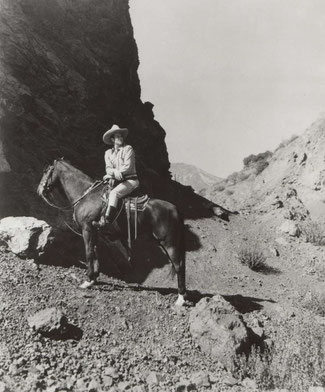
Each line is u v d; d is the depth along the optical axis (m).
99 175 14.25
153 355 7.11
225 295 10.49
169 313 8.30
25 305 7.15
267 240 16.47
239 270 13.41
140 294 8.79
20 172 10.81
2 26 13.47
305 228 17.42
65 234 10.18
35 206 10.34
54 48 15.86
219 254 14.10
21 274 7.89
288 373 7.10
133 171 8.46
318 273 14.27
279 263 14.69
